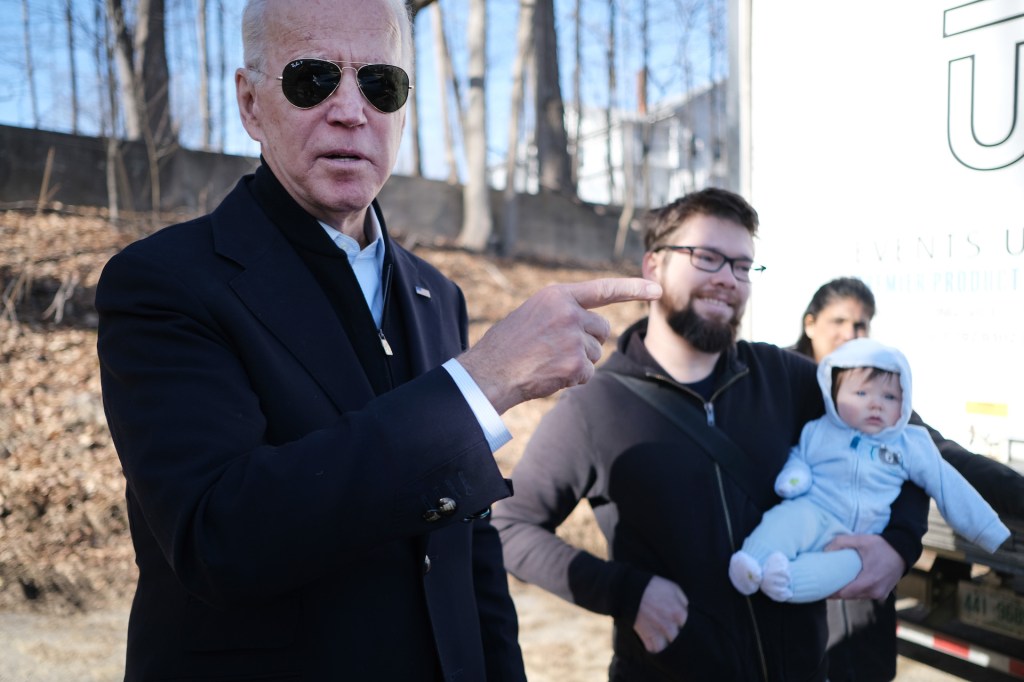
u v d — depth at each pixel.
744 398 1.82
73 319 6.38
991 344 1.63
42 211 7.95
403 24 1.31
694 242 1.78
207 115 10.27
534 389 1.05
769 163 2.06
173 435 1.00
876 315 1.83
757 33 2.09
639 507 1.76
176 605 1.11
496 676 1.45
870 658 1.97
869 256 1.84
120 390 1.06
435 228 11.50
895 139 1.79
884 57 1.81
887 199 1.81
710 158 12.68
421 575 1.22
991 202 1.63
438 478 0.99
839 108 1.90
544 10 13.26
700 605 1.68
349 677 1.12
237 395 1.06
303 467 0.95
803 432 1.81
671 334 1.86
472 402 1.01
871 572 1.61
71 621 3.71
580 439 1.87
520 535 1.90
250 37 1.25
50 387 5.45
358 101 1.21
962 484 1.65
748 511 1.72
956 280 1.69
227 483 0.95
